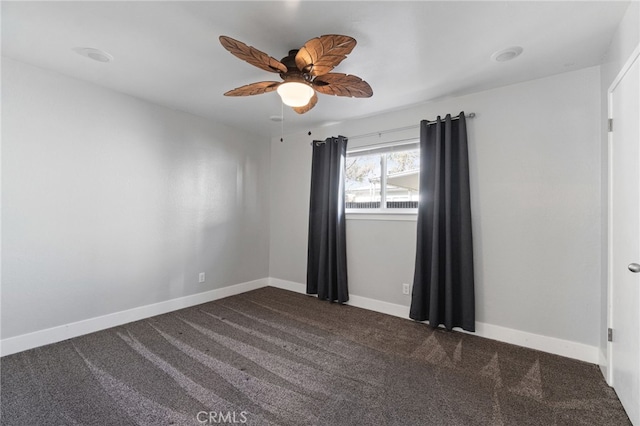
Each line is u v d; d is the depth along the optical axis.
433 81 2.53
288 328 2.82
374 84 2.59
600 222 2.19
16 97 2.26
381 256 3.34
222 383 1.90
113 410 1.63
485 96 2.70
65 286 2.52
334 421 1.57
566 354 2.31
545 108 2.43
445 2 1.59
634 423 1.52
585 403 1.73
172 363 2.13
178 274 3.35
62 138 2.49
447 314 2.75
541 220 2.44
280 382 1.92
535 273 2.46
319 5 1.62
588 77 2.26
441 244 2.84
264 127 3.94
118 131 2.84
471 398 1.77
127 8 1.66
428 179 2.95
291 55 2.03
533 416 1.62
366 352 2.35
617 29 1.78
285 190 4.33
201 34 1.91
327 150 3.72
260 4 1.62
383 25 1.79
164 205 3.22
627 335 1.65
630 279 1.62
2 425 1.51
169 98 2.99
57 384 1.86
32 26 1.83
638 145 1.53
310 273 3.88
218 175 3.76
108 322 2.78
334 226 3.63
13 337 2.25
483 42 1.95
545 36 1.87
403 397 1.78
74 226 2.56
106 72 2.45
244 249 4.11
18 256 2.28
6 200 2.22
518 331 2.52
